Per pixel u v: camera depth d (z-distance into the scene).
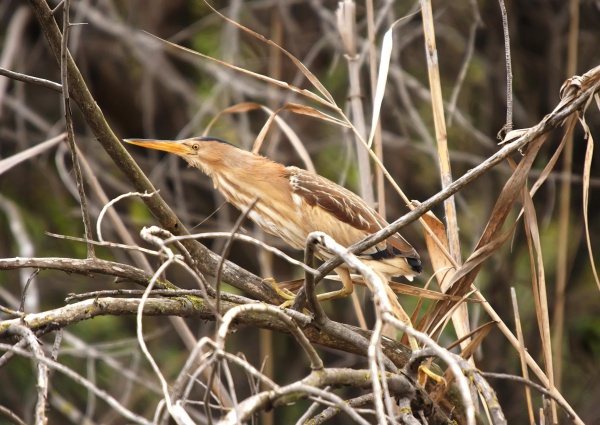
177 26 12.14
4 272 11.62
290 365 12.06
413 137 12.08
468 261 5.67
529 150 5.42
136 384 10.66
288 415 11.48
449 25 11.83
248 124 10.73
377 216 7.31
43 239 11.78
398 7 11.89
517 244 11.52
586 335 11.40
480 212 12.38
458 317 6.28
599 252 11.73
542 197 11.97
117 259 11.36
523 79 11.61
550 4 11.42
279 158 11.43
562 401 4.58
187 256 4.49
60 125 11.11
